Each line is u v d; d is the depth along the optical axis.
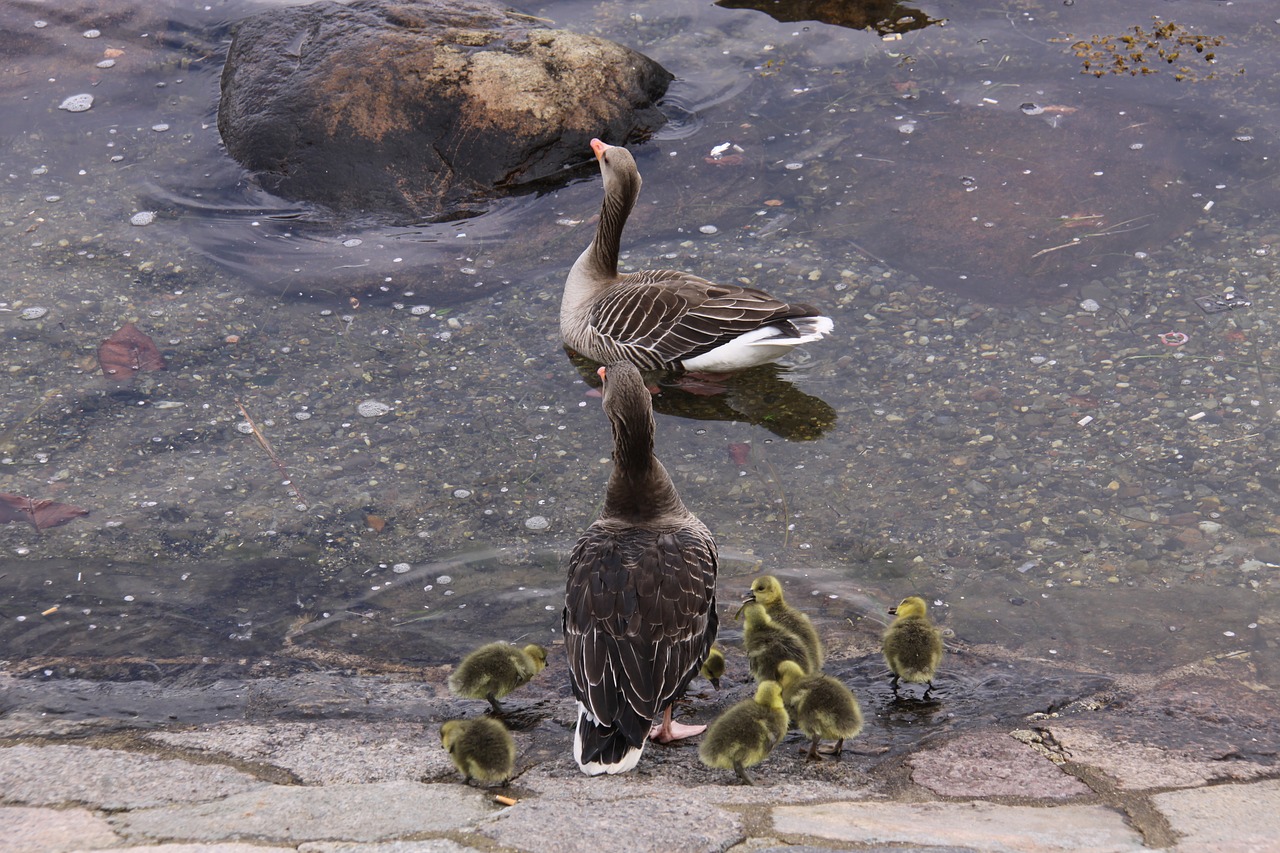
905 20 14.23
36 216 11.31
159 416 8.89
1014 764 5.26
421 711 6.24
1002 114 12.33
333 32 12.79
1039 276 10.12
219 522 7.91
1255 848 3.97
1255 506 7.66
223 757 5.55
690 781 5.36
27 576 7.38
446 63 12.18
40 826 4.45
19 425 8.71
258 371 9.43
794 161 11.98
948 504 7.97
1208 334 9.27
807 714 5.59
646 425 6.34
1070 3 14.31
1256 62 12.77
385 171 11.79
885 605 7.13
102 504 8.02
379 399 9.17
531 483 8.34
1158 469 8.07
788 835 4.12
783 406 9.13
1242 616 6.80
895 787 5.12
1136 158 11.45
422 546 7.76
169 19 14.78
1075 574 7.28
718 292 9.59
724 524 7.93
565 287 10.20
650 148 12.37
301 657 6.77
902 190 11.38
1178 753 5.39
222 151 12.41
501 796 4.95
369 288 10.48
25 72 13.79
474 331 10.02
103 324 9.84
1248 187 10.90
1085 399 8.79
